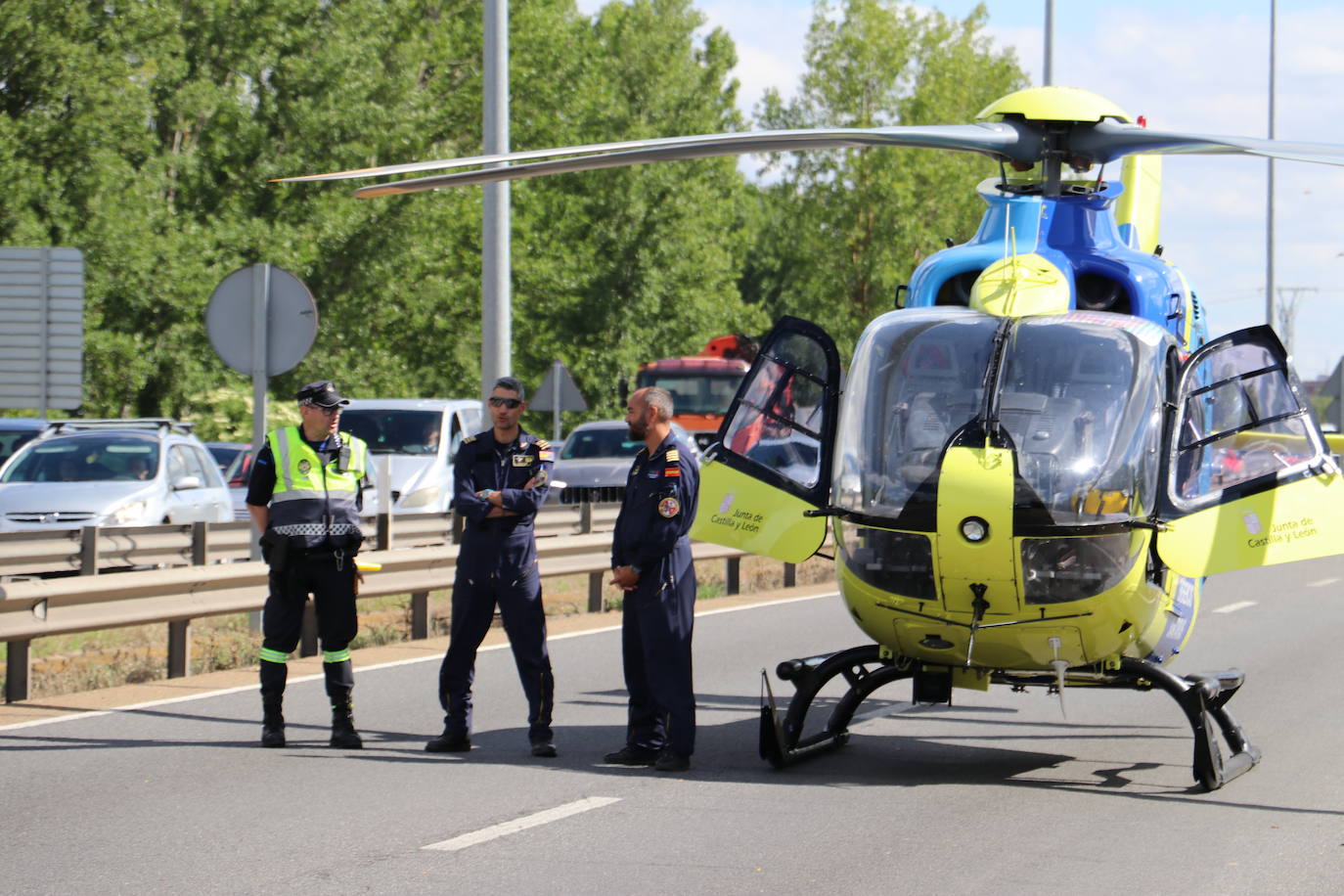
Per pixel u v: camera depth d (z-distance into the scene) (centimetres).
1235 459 1253
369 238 5878
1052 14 4078
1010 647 1216
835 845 1092
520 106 7138
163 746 1422
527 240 6894
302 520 1407
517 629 1397
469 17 6900
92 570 2062
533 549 1405
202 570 1834
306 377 5844
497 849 1065
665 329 7938
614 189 7694
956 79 9825
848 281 9594
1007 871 1027
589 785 1279
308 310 2009
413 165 1223
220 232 5394
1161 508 1225
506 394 1379
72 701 1669
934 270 1418
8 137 4650
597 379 7612
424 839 1087
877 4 9650
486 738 1490
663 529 1320
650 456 1335
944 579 1189
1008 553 1162
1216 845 1109
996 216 1436
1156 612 1261
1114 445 1205
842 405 1309
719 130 9075
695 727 1455
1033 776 1361
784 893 969
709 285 8094
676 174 7850
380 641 2200
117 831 1099
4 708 1625
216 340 2022
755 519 1359
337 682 1427
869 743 1513
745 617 2527
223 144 5700
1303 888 995
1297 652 2178
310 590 1430
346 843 1073
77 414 5188
